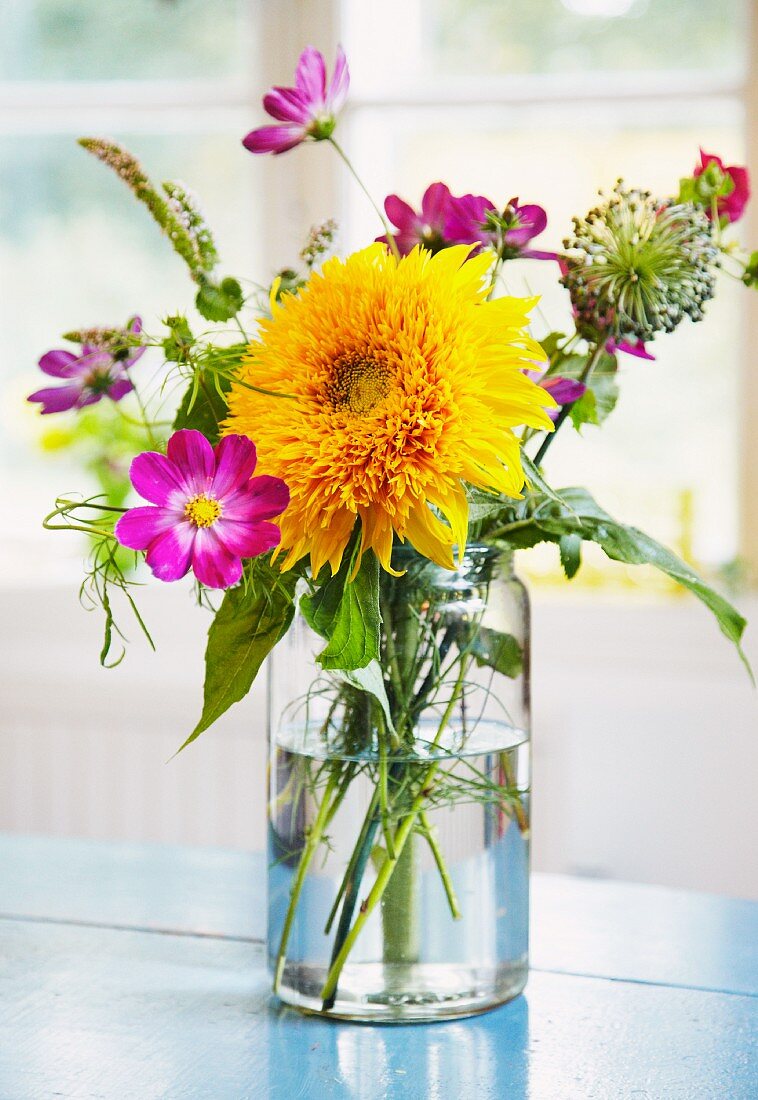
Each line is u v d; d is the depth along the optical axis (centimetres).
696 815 194
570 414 78
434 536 66
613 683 196
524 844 79
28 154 220
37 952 91
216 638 70
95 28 215
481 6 204
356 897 75
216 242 76
